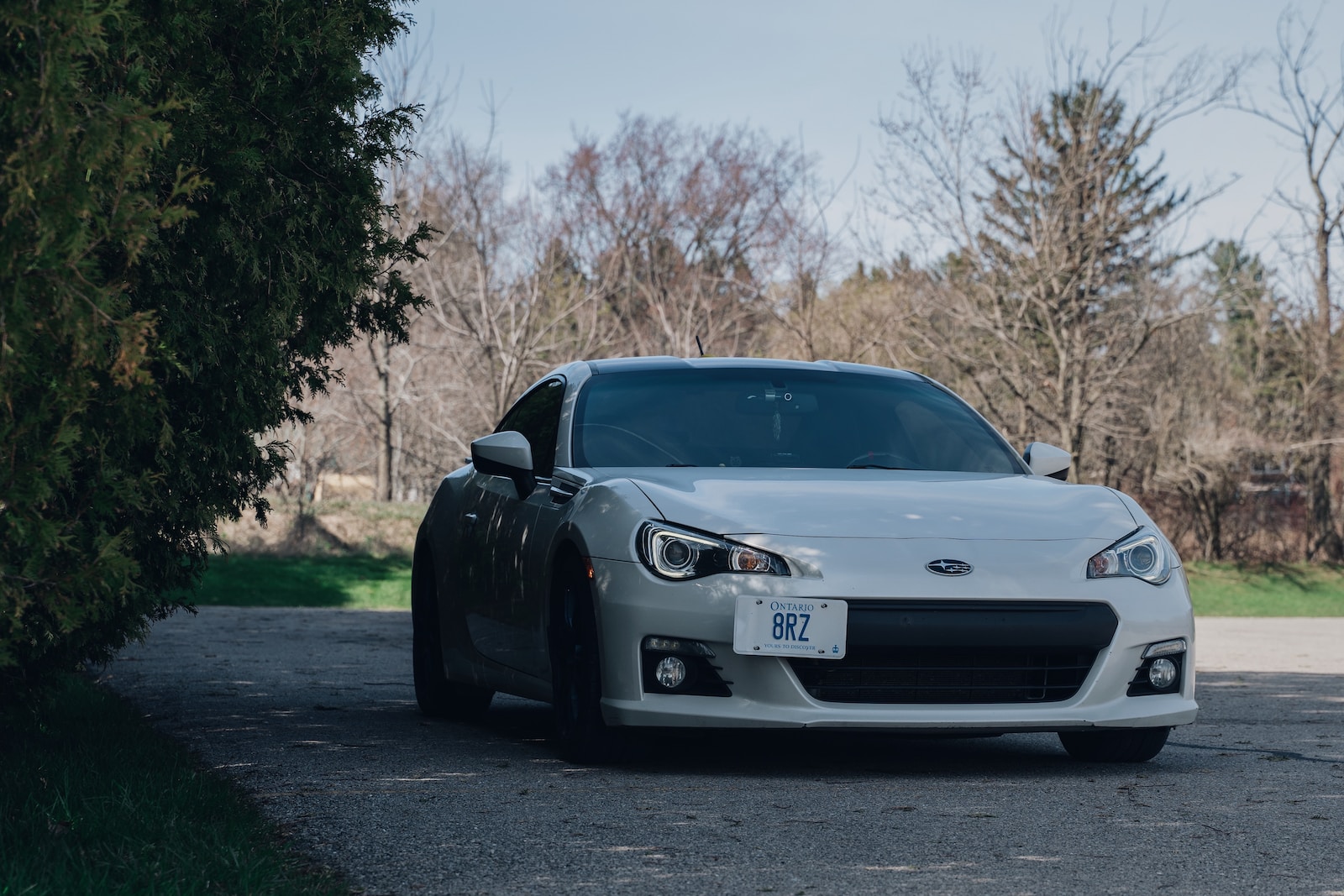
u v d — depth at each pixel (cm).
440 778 470
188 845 339
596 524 499
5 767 437
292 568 2364
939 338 2912
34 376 297
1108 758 524
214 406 477
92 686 715
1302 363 3488
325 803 422
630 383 615
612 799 431
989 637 466
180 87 413
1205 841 377
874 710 464
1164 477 3183
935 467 581
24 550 316
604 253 3303
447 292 2920
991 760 527
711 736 583
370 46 554
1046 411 2916
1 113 287
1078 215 2752
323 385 565
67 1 282
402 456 4272
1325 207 3412
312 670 902
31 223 286
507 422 696
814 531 478
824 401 610
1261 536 3297
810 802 428
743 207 3338
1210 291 3027
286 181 500
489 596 600
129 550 381
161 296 443
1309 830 395
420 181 2712
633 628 473
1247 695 854
